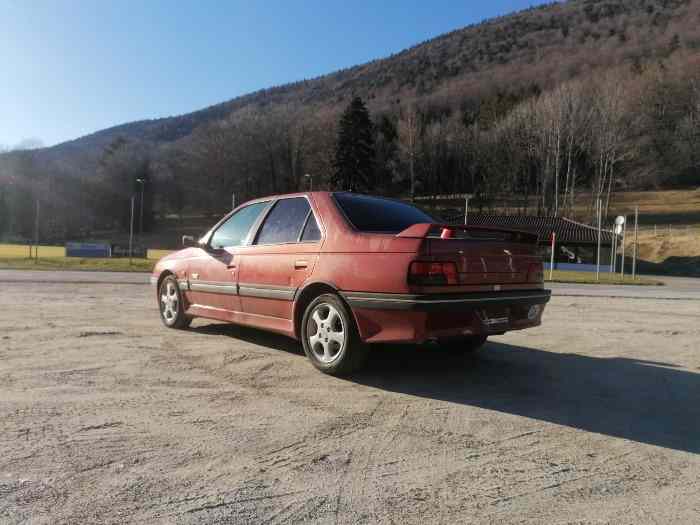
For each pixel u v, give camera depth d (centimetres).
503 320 446
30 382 419
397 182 8994
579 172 7462
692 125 7819
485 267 434
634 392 444
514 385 454
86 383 420
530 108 7156
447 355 569
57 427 326
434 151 8912
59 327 669
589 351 618
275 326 516
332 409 373
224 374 457
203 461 283
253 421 345
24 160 8419
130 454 289
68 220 8269
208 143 9406
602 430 349
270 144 9388
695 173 8750
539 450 311
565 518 234
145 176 8750
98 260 3003
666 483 271
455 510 238
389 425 345
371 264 421
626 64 9462
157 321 739
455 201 8744
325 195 507
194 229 8625
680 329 809
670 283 2652
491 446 315
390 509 238
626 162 7044
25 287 1277
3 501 237
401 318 404
